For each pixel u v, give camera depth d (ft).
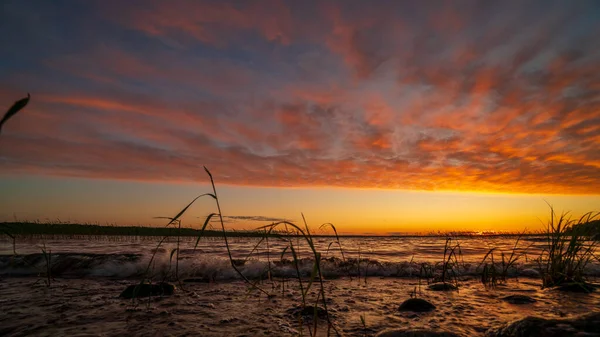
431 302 11.12
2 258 19.67
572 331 6.06
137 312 9.67
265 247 36.32
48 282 14.87
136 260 18.79
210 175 8.87
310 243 7.10
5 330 8.02
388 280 16.43
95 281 15.40
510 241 52.70
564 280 13.82
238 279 16.40
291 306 10.55
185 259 19.11
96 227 54.85
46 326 8.32
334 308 10.32
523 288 13.76
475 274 18.15
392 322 8.73
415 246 42.63
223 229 8.83
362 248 38.63
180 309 10.06
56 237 50.34
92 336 7.55
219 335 7.66
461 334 7.60
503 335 6.97
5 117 2.42
